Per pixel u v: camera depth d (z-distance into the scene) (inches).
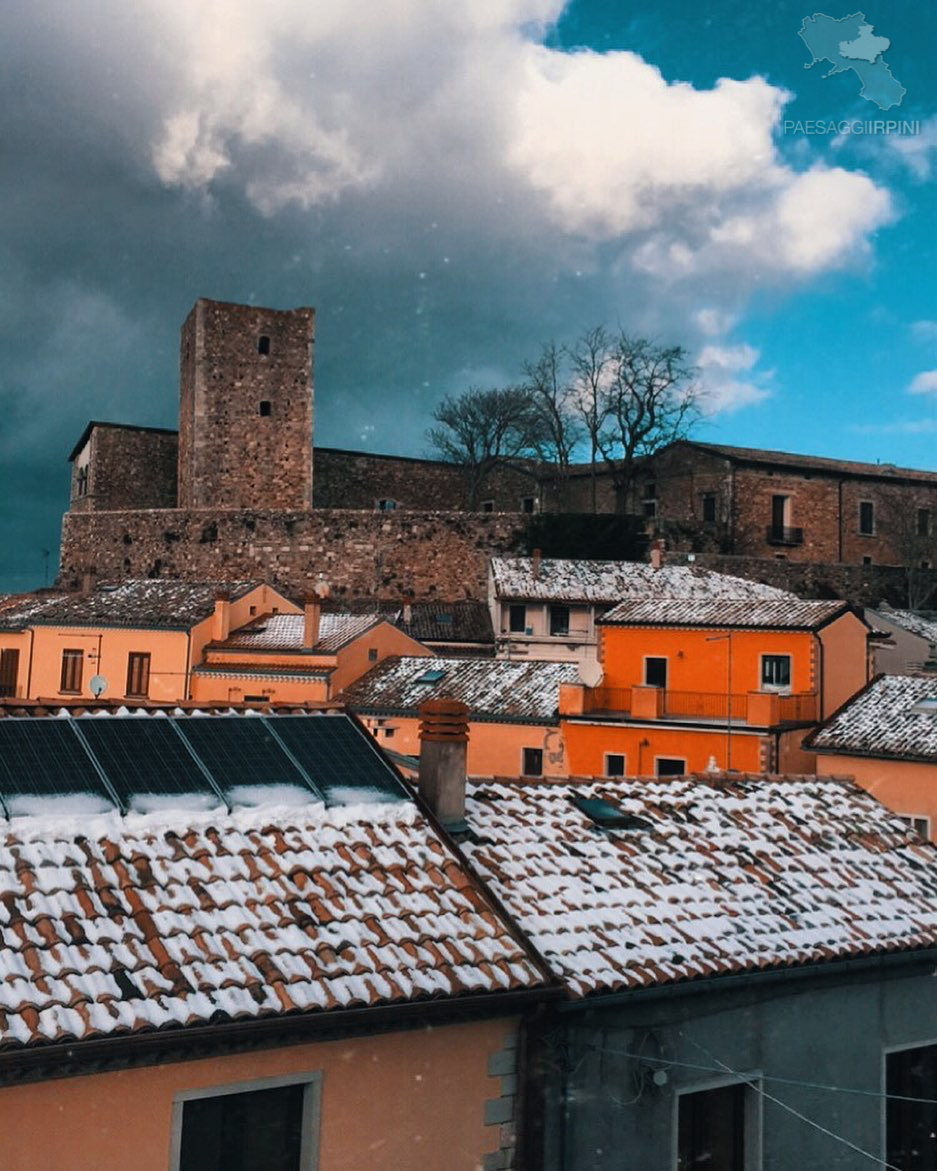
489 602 2000.5
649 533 2185.0
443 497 2714.1
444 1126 337.4
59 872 331.3
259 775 401.4
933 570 2351.1
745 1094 398.6
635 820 469.7
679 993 371.6
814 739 1020.5
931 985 446.0
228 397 2337.6
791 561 2228.1
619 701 1258.6
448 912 363.3
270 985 311.1
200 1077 303.6
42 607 1771.7
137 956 308.5
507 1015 346.6
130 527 2309.3
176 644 1588.3
